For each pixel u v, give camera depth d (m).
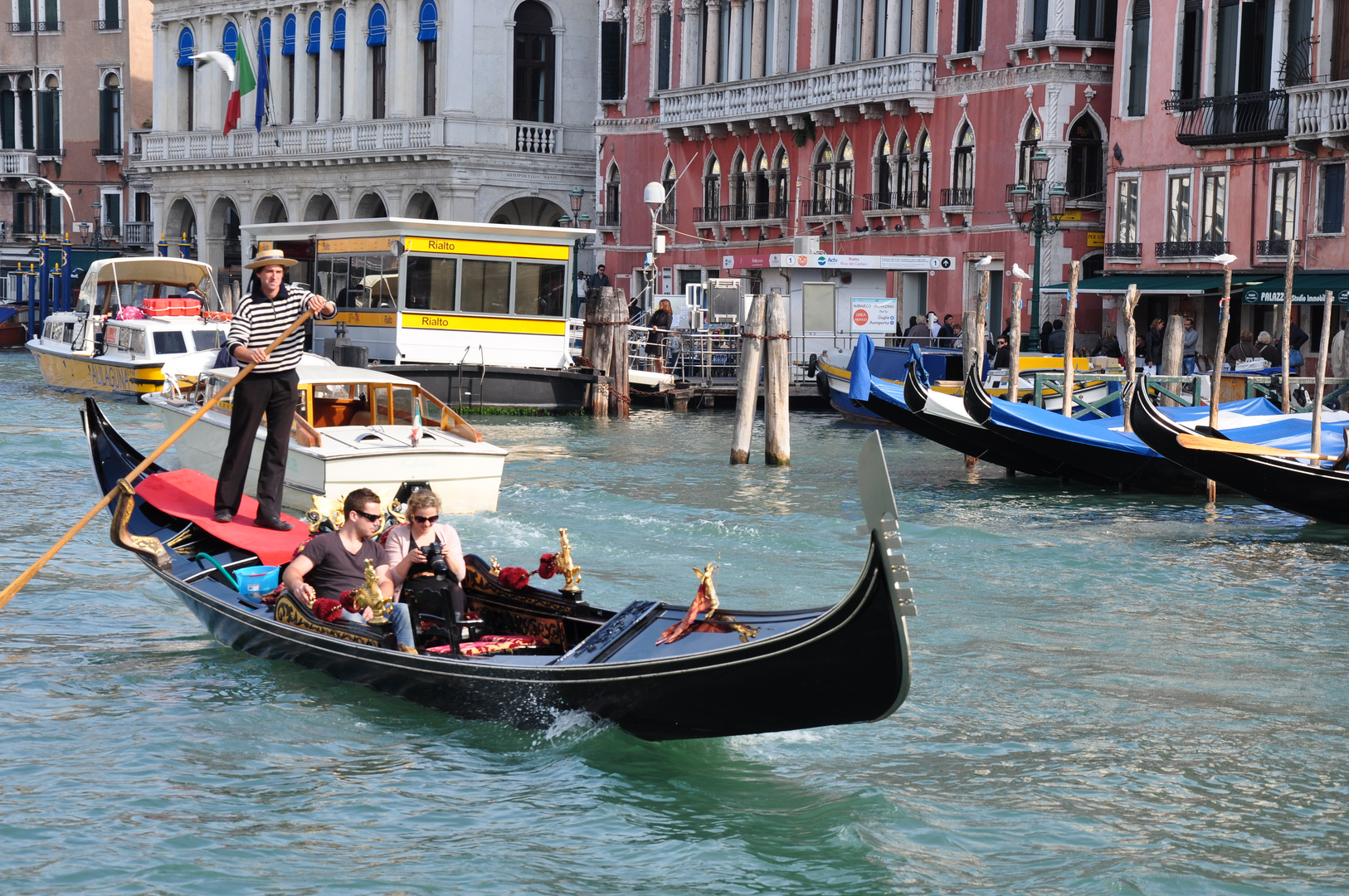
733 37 42.44
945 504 19.41
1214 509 19.23
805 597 13.53
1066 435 20.25
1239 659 11.59
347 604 10.11
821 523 17.33
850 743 9.45
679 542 16.09
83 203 61.69
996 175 35.28
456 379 29.03
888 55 38.00
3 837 7.84
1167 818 8.35
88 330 33.22
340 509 10.93
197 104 55.28
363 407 18.23
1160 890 7.41
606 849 7.83
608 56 46.47
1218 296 31.34
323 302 11.60
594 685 8.78
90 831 7.95
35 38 61.53
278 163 52.16
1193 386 22.25
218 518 12.02
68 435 25.06
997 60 35.06
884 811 8.28
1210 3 31.02
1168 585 14.30
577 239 29.88
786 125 40.75
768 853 7.80
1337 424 20.52
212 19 55.03
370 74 50.38
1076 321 34.44
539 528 16.67
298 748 9.20
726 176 43.09
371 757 9.07
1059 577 14.59
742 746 9.31
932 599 13.55
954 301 36.53
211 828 8.02
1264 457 17.62
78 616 12.48
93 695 10.20
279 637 10.56
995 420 20.42
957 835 8.06
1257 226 30.34
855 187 39.19
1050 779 8.91
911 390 21.19
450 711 9.56
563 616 9.87
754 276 40.38
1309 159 29.17
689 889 7.41
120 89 60.44
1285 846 7.99
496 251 29.28
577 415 30.17
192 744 9.26
